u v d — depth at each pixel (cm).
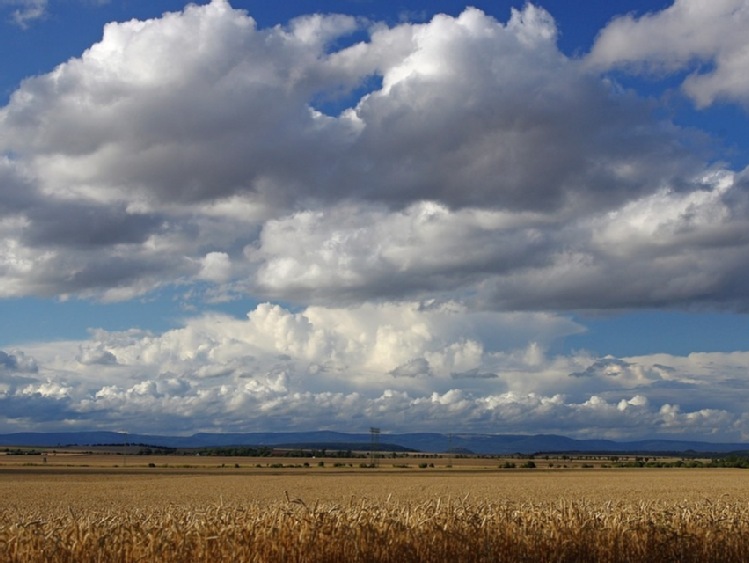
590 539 2120
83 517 2030
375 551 1881
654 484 8919
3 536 1703
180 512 2244
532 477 11075
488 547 1967
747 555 2197
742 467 17688
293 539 1852
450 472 13338
